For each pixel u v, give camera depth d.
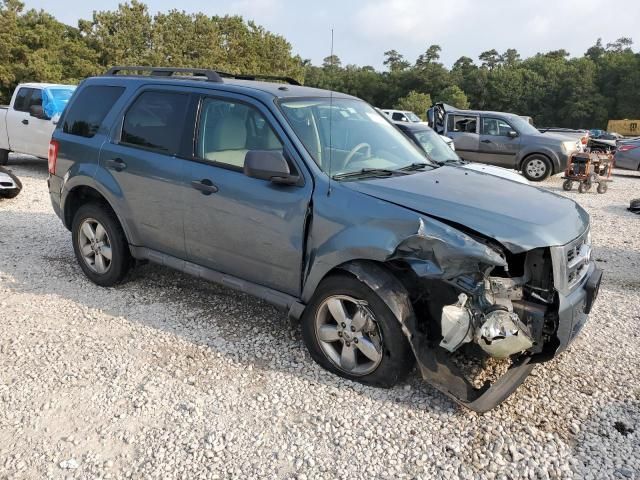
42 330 4.28
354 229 3.40
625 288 5.75
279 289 3.93
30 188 10.20
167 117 4.47
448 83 113.94
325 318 3.71
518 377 3.40
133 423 3.18
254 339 4.19
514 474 2.84
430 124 16.56
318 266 3.57
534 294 3.28
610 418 3.32
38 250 6.31
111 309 4.68
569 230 3.37
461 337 3.13
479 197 3.56
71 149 5.11
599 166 13.24
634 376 3.82
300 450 2.99
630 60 100.00
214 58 41.31
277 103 3.98
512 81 108.38
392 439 3.09
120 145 4.74
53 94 11.52
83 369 3.73
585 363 3.98
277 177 3.61
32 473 2.78
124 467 2.84
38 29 41.94
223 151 4.10
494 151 15.33
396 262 3.45
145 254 4.74
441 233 3.14
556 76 105.94
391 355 3.37
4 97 42.41
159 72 4.91
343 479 2.79
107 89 5.03
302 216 3.63
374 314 3.38
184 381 3.61
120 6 38.12
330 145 3.96
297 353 3.98
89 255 5.20
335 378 3.65
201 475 2.79
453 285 3.17
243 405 3.37
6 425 3.14
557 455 2.97
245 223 3.91
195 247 4.32
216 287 5.21
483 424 3.22
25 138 11.78
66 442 3.01
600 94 101.19
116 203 4.71
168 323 4.44
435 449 3.01
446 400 3.44
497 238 3.11
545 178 15.02
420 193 3.50
